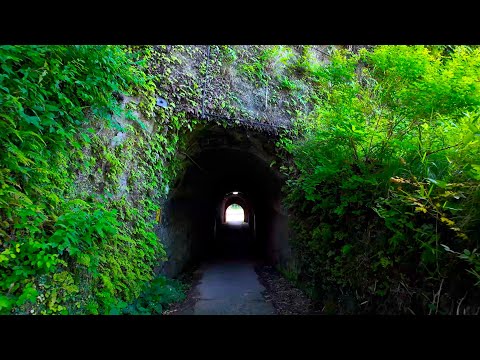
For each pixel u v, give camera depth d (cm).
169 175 591
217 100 579
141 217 453
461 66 281
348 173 376
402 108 321
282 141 616
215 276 837
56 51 294
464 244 222
